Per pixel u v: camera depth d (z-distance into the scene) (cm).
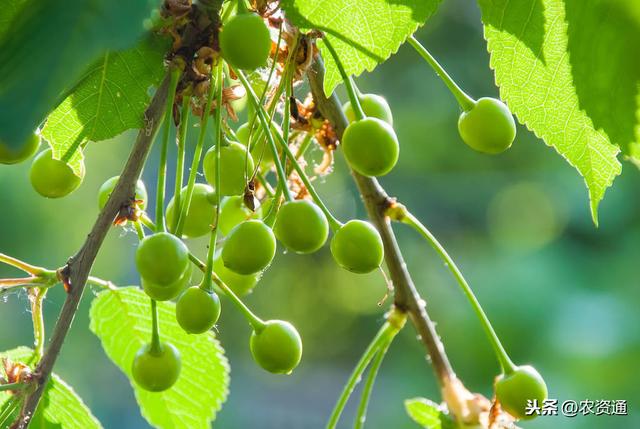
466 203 177
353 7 49
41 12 42
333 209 177
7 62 42
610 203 143
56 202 173
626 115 48
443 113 182
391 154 50
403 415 166
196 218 52
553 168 164
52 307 162
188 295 50
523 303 136
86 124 50
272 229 50
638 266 136
